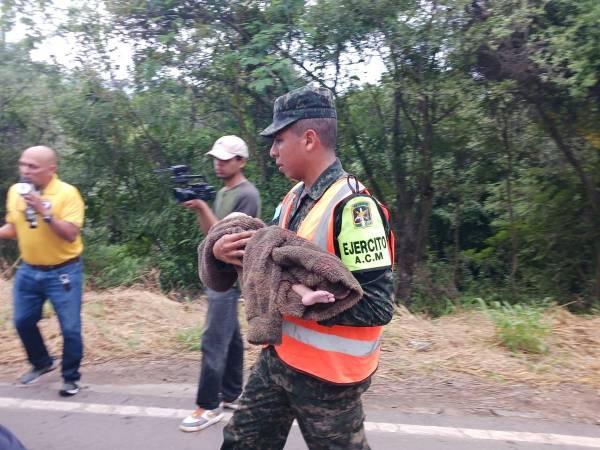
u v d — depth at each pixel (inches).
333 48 394.0
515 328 217.5
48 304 249.1
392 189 442.6
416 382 189.3
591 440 155.9
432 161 430.6
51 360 194.5
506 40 346.6
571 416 169.5
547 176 432.1
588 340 221.8
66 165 480.4
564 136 393.4
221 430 161.2
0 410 171.3
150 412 170.9
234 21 406.6
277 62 376.2
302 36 394.0
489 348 215.5
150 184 471.8
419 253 442.6
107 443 153.4
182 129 450.3
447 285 441.7
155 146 452.4
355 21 378.0
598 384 187.9
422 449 149.7
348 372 92.0
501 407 174.1
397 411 170.6
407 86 384.5
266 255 89.8
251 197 163.3
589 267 434.0
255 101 417.7
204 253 101.9
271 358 97.0
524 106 387.2
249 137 419.8
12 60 478.3
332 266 85.9
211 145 445.4
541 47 342.3
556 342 219.1
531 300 426.3
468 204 478.3
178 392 184.7
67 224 174.6
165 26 416.2
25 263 182.5
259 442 100.8
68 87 466.9
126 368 202.2
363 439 96.8
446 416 167.9
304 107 93.9
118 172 470.3
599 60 323.3
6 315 246.1
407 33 372.8
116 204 476.1
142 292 299.4
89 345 217.8
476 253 495.5
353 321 89.0
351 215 90.0
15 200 179.8
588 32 322.7
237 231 99.2
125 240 478.0
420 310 419.2
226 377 172.2
